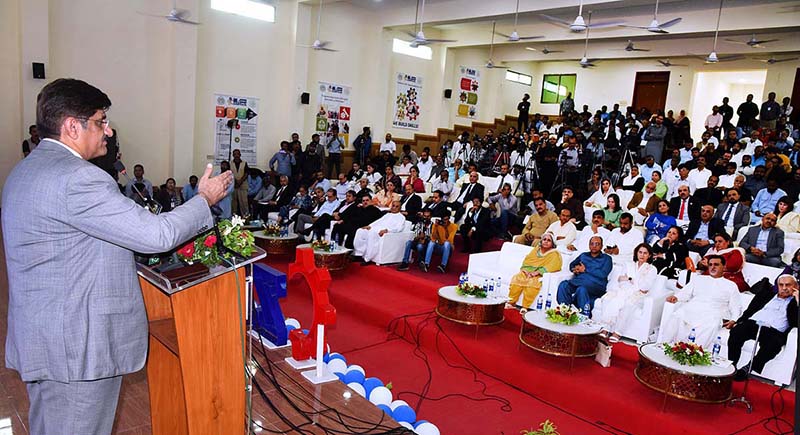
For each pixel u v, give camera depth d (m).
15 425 2.87
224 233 2.28
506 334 5.67
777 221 7.03
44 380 1.62
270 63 11.95
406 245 7.59
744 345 4.54
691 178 9.33
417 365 5.26
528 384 4.81
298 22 11.95
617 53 14.35
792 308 4.42
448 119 15.83
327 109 13.03
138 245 1.57
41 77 8.77
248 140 11.87
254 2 11.48
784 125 11.85
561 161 10.63
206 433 2.07
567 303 5.62
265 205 10.59
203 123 11.16
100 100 1.67
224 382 2.11
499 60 16.77
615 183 10.53
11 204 1.56
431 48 15.20
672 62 16.16
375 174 11.26
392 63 14.25
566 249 6.46
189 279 1.93
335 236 8.29
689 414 4.11
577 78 18.09
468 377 5.05
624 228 6.63
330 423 2.69
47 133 1.63
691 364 4.13
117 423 2.81
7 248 1.60
